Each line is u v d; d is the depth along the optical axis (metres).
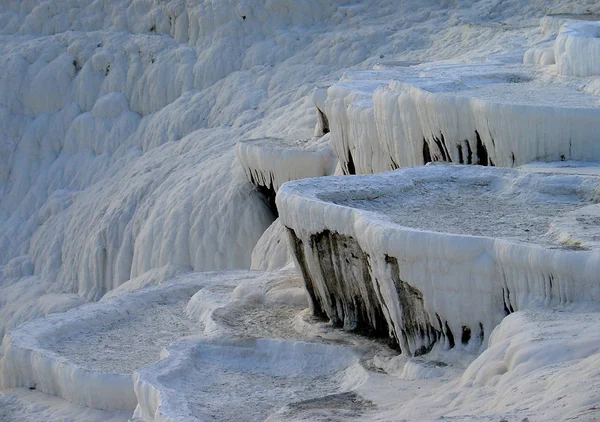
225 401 11.73
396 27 35.72
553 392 8.29
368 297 12.98
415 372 11.28
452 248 11.23
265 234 24.89
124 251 30.84
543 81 18.31
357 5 37.91
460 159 16.05
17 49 40.34
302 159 24.47
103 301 17.56
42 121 38.94
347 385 12.05
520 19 34.03
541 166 14.77
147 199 31.33
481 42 31.34
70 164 37.91
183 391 12.05
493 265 11.10
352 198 13.86
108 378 14.27
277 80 35.25
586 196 13.55
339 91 20.66
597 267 10.28
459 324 11.40
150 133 36.75
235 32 37.72
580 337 9.34
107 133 37.81
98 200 34.53
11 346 15.63
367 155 19.00
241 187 27.77
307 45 36.56
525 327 9.99
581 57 18.08
